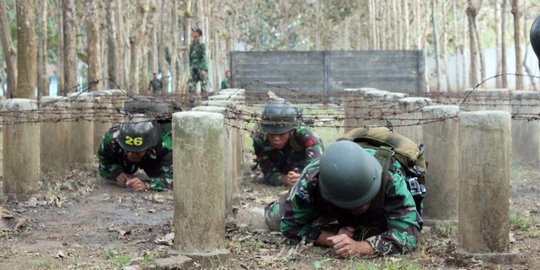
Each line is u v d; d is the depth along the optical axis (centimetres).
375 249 589
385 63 2536
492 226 571
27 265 591
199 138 569
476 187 571
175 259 564
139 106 980
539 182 990
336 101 1502
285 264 583
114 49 1862
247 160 1189
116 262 592
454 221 688
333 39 5353
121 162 980
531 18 2891
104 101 1138
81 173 1033
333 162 566
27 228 733
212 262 571
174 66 2664
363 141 643
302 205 621
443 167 688
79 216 793
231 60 2497
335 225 650
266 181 1012
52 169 1025
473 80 1761
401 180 600
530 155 1124
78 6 2756
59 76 2198
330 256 601
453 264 576
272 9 4956
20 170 853
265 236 674
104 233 712
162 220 774
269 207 703
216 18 3541
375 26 3566
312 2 4550
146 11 2008
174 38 2642
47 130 1017
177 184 577
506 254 572
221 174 579
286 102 960
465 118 571
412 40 3700
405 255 597
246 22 5069
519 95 1118
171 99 1231
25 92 1247
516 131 1130
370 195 566
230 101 855
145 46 2555
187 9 2447
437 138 686
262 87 2492
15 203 841
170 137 963
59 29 2192
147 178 1001
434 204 692
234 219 725
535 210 805
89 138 1100
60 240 686
